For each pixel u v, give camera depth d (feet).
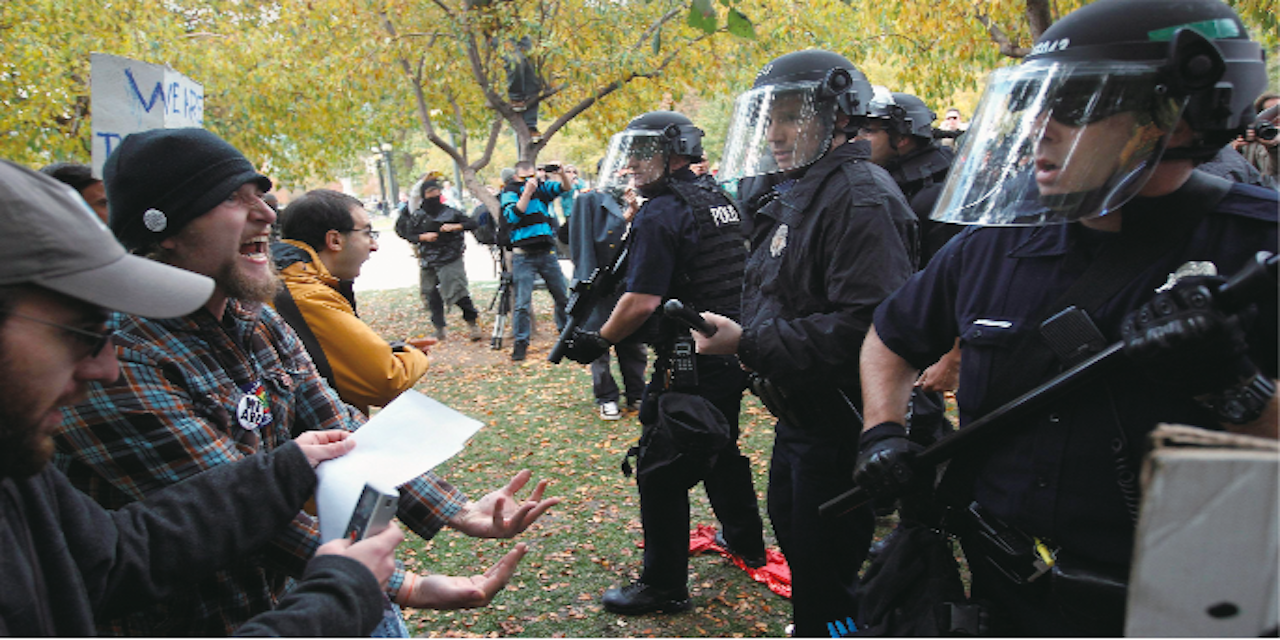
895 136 11.23
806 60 7.07
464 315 27.63
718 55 27.96
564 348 10.34
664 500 9.27
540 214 23.97
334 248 7.84
